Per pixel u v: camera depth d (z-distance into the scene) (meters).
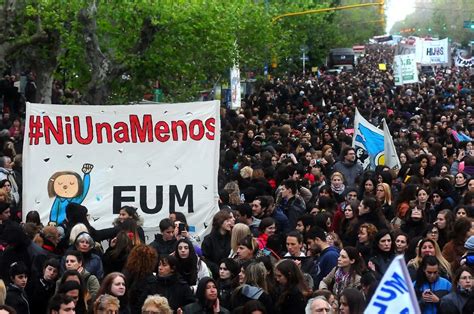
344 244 19.17
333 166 27.00
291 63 78.44
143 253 14.84
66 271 14.41
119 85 38.16
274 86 69.56
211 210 19.41
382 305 9.64
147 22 36.53
